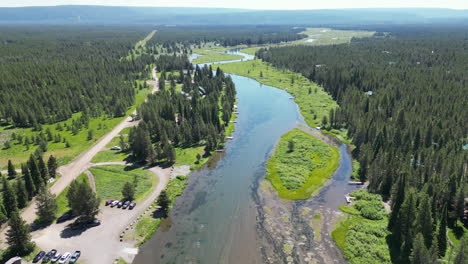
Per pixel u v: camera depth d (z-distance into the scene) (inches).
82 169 4146.2
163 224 3115.2
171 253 2731.3
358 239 2839.6
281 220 3171.8
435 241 2336.4
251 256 2711.6
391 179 3464.6
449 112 5300.2
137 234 2923.2
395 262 2556.6
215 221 3161.9
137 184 3754.9
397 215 2837.1
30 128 5782.5
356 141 4699.8
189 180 3956.7
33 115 5856.3
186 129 5004.9
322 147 4805.6
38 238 2832.2
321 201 3474.4
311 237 2923.2
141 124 5172.2
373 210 3206.2
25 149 4813.0
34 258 2573.8
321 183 3843.5
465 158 3727.9
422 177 3656.5
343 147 4879.4
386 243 2765.7
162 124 5216.5
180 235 2957.7
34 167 3560.5
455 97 6092.5
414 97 6097.4
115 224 3048.7
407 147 4146.2
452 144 4160.9
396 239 2760.8
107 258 2635.3
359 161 4128.9
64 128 5733.3
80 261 2586.1
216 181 3934.5
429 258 2277.3
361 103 6043.3
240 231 3019.2
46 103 6555.1
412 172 3476.9
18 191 3250.5
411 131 4640.8
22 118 5831.7
